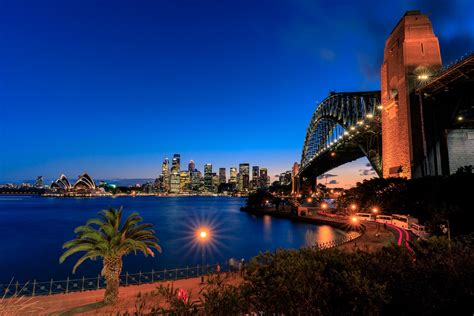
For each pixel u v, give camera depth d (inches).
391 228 2081.7
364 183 3120.1
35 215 5442.9
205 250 2357.3
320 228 3388.3
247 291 222.4
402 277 255.4
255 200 6304.1
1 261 1961.1
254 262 261.3
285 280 221.5
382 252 299.4
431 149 2346.2
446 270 264.5
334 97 5339.6
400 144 2647.6
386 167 2989.7
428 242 326.0
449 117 2335.1
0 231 3395.7
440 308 242.7
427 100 2412.6
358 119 4357.8
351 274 231.5
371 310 214.5
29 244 2598.4
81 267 1814.7
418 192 2118.6
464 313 243.8
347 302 219.0
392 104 2805.1
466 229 1381.6
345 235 2743.6
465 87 2208.4
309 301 214.1
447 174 2196.1
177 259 2037.4
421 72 2519.7
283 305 210.4
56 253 2223.2
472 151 2250.2
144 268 1806.1
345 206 3791.8
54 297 893.8
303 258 255.0
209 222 4397.1
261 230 3469.5
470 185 1697.8
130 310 679.1
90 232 805.9
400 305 238.8
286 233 3208.7
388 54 2987.2
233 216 5369.1
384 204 2610.7
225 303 204.8
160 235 3134.8
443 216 1518.2
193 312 206.7
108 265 799.7
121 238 816.9
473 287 249.1
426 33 2598.4
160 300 719.7
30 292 1338.6
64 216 5226.4
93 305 766.5
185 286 909.8
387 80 2989.7
